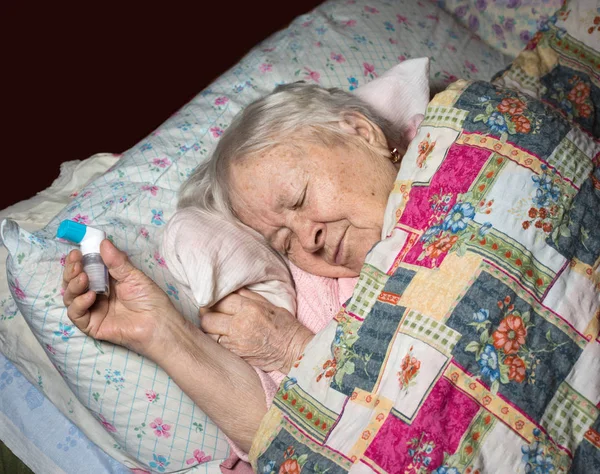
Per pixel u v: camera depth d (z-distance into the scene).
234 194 1.41
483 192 1.22
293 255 1.48
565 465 1.08
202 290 1.34
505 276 1.15
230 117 1.73
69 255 1.19
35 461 1.54
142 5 3.74
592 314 1.16
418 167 1.32
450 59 1.93
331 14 1.97
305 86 1.46
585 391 1.12
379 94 1.56
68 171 1.94
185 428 1.38
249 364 1.35
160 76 3.42
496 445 1.09
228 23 3.64
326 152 1.36
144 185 1.59
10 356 1.55
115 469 1.49
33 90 3.38
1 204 2.98
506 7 2.04
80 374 1.35
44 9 3.72
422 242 1.25
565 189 1.22
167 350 1.27
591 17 1.65
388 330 1.20
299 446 1.20
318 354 1.26
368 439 1.14
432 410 1.10
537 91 1.63
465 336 1.13
